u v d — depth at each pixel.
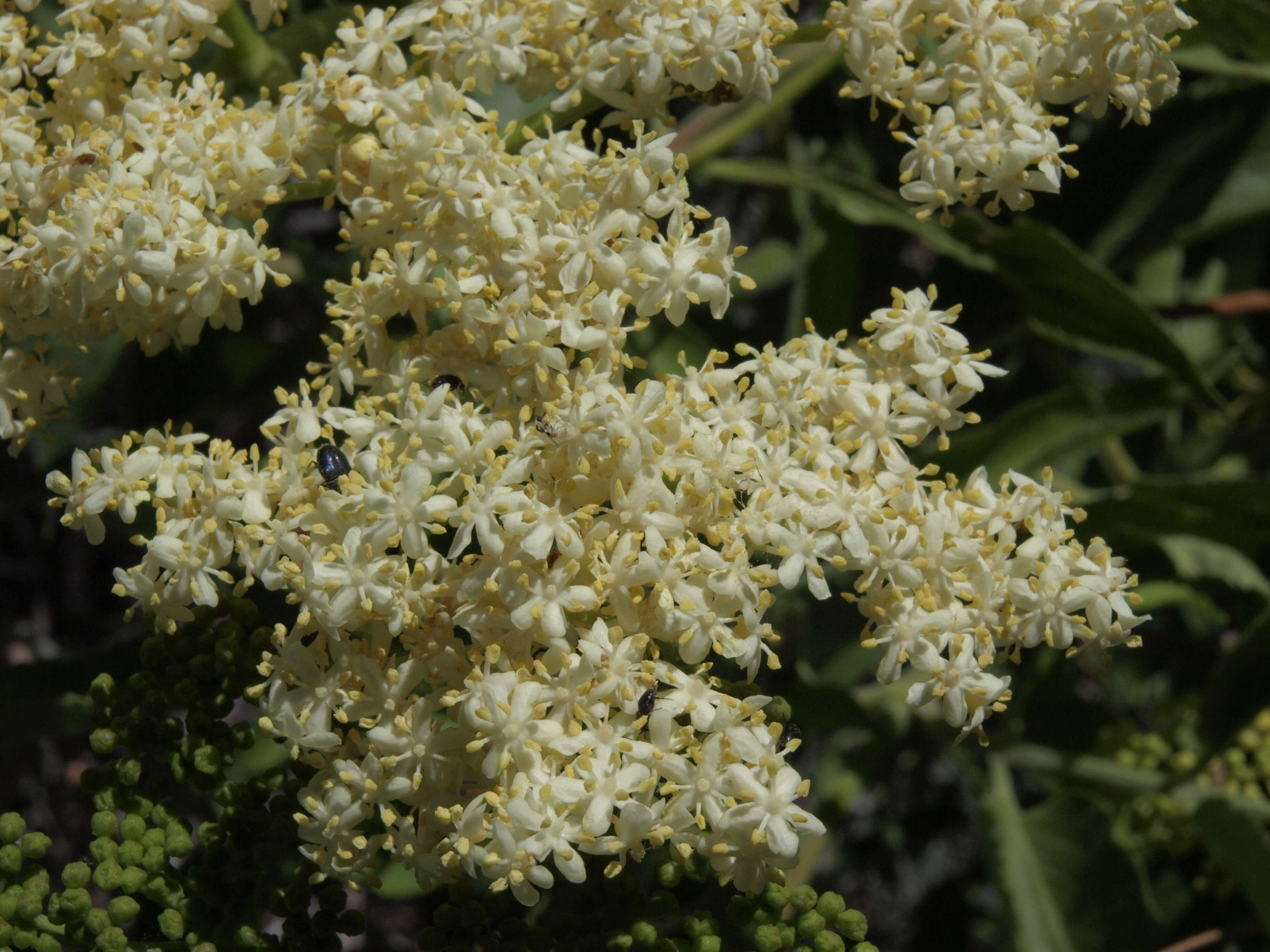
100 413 0.42
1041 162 0.34
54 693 0.36
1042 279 0.38
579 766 0.33
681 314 0.34
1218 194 0.39
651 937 0.33
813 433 0.34
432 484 0.34
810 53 0.38
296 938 0.34
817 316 0.39
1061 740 0.39
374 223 0.34
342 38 0.35
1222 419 0.41
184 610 0.34
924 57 0.36
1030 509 0.34
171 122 0.34
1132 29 0.34
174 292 0.34
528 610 0.33
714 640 0.33
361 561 0.33
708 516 0.33
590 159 0.34
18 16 0.35
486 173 0.34
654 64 0.34
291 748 0.34
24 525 0.47
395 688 0.33
